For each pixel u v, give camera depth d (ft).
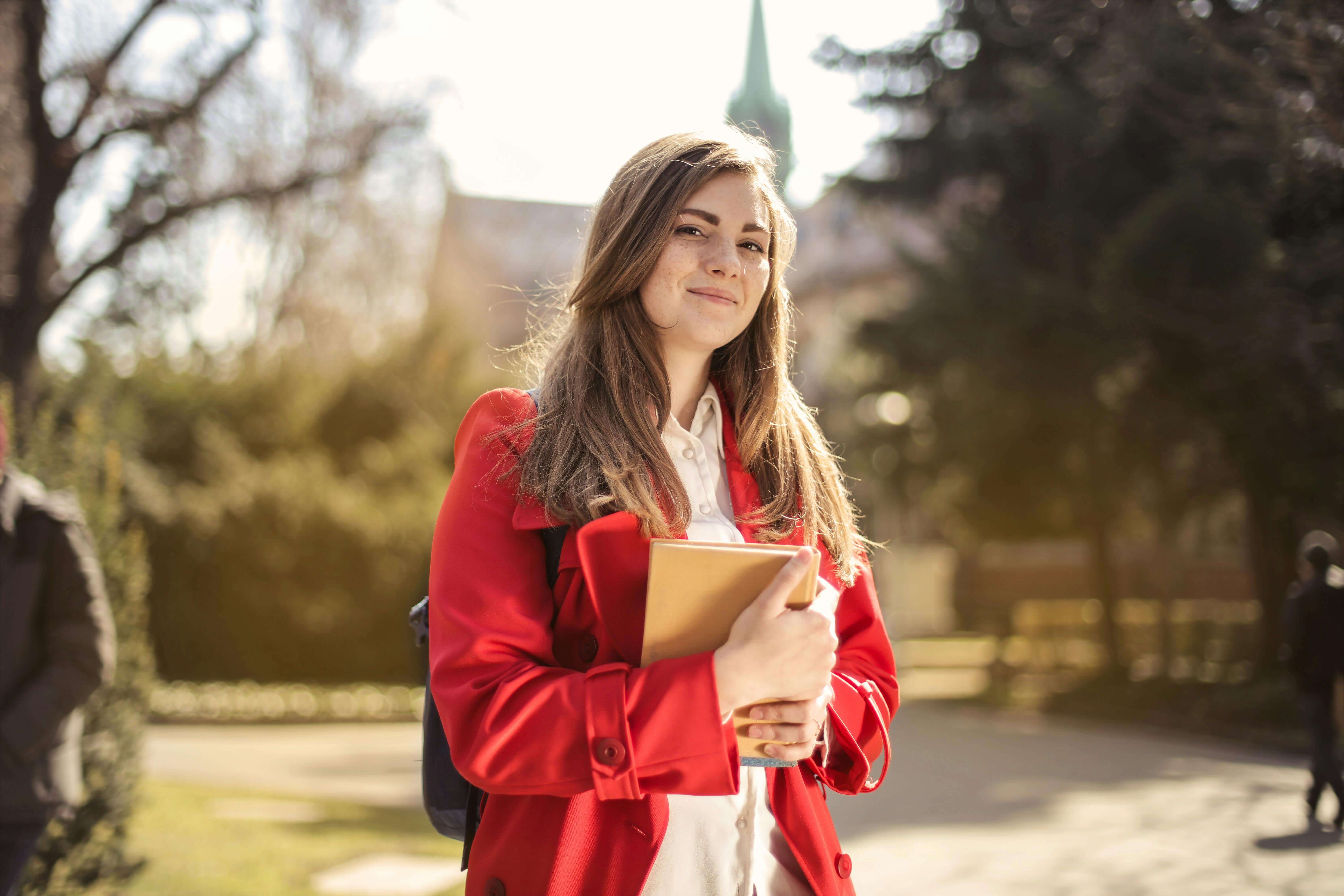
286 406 57.62
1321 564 24.41
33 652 9.21
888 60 52.03
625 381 4.52
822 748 4.81
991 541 61.87
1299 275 35.68
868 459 60.59
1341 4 24.43
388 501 56.70
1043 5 35.17
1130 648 63.10
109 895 15.76
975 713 54.24
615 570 4.19
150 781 28.30
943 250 55.31
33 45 25.91
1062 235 47.50
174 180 30.45
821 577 4.60
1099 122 42.37
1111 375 47.11
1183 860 20.06
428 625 4.91
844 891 4.52
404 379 61.46
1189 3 28.04
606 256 4.65
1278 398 39.81
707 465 4.85
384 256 40.98
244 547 52.11
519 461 4.30
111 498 17.37
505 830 4.17
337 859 19.40
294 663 52.70
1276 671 46.24
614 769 3.69
